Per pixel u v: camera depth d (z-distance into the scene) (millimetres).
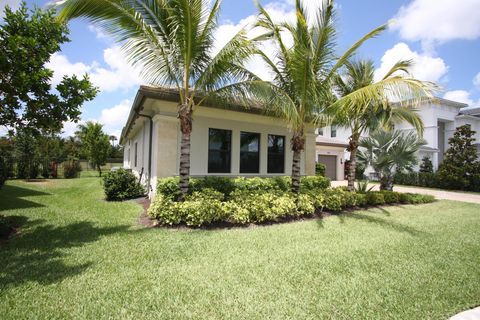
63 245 4641
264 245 4828
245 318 2613
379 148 11742
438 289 3357
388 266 4043
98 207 8367
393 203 10711
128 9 5535
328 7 7402
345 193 9219
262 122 10859
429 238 5680
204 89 6773
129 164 21500
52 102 5387
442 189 18359
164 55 6219
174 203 6285
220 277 3480
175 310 2721
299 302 2930
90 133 23953
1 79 4922
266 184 9492
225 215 6316
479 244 5320
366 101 7184
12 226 5855
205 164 9516
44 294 2963
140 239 5020
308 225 6492
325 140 23062
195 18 5938
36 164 20797
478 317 2795
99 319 2547
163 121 8539
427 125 23250
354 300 3021
